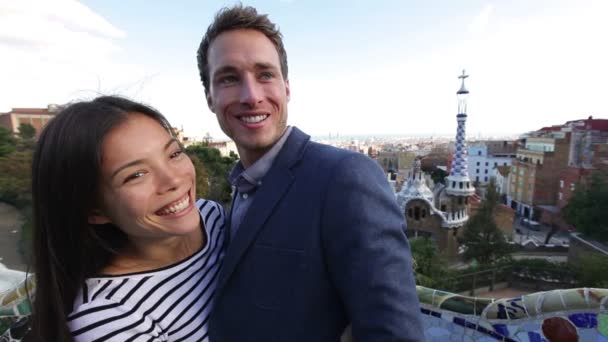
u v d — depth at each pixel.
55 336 0.50
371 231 0.45
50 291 0.51
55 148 0.47
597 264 5.44
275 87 0.55
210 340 0.55
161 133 0.51
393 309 0.42
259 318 0.50
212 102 0.59
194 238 0.63
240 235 0.53
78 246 0.50
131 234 0.52
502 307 0.73
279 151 0.56
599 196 8.26
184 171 0.52
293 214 0.50
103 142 0.47
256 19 0.54
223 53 0.53
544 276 5.75
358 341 0.43
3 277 1.19
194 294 0.57
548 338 0.67
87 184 0.47
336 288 0.48
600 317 0.64
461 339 0.77
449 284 5.23
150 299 0.52
